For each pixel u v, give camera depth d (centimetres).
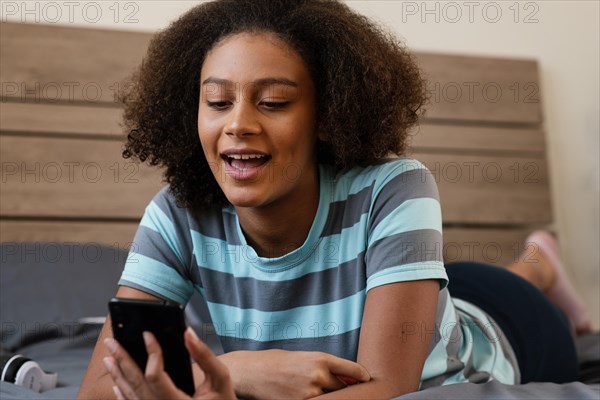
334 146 102
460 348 119
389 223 97
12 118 232
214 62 97
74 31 238
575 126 280
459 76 267
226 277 107
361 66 102
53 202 232
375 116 105
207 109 97
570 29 283
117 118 238
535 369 146
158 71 110
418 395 83
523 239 267
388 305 92
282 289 102
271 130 94
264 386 88
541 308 149
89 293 189
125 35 241
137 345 73
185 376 74
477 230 264
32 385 118
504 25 276
